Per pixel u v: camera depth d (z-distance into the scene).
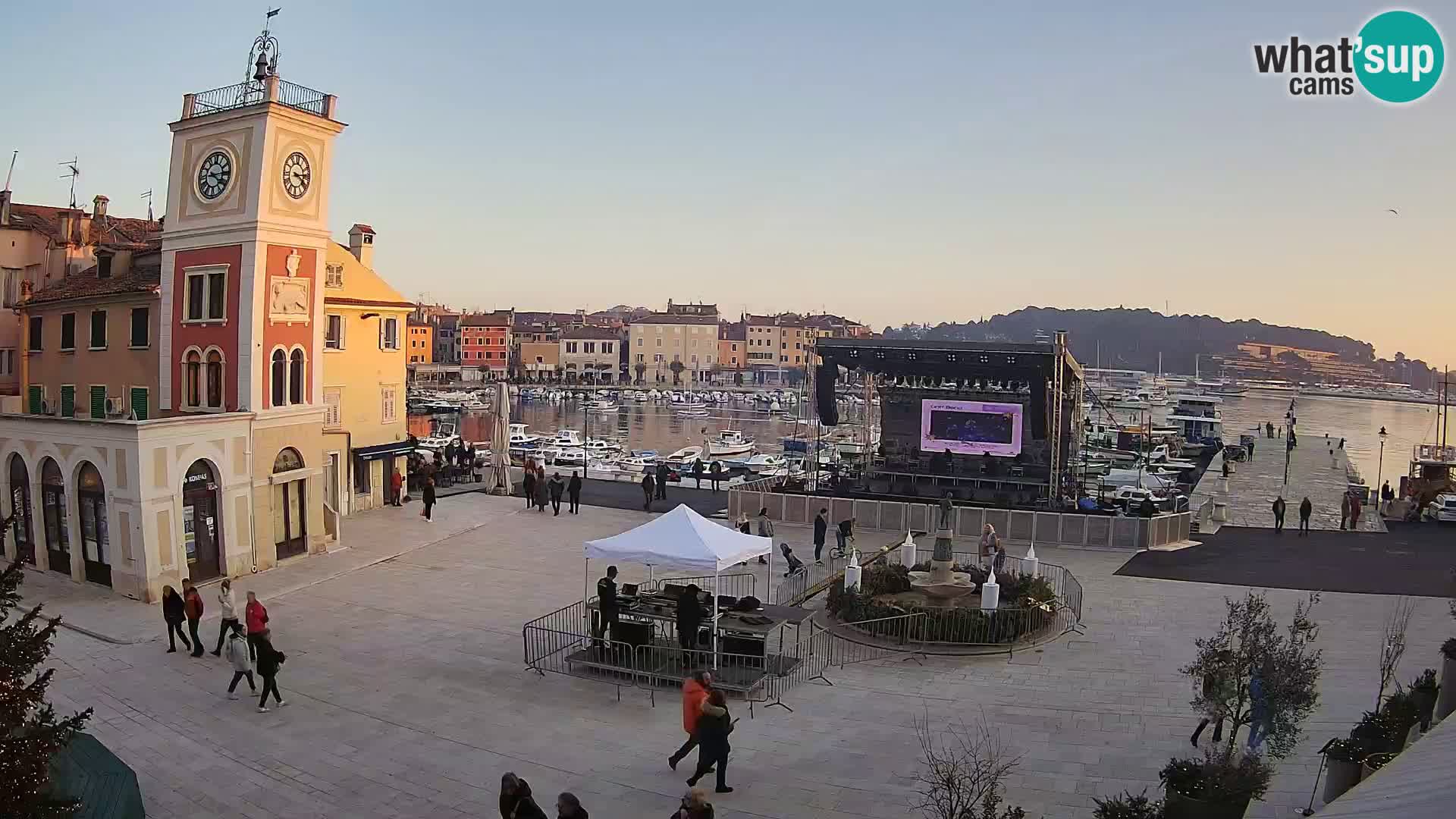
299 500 34.44
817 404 48.66
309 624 26.73
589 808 15.62
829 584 29.11
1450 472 50.75
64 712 20.09
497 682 22.06
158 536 28.58
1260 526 41.75
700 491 51.78
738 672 21.59
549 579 32.06
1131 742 18.03
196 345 33.69
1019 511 37.91
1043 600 25.92
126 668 22.92
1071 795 15.66
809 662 22.91
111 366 38.06
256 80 32.50
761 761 17.38
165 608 23.98
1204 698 16.08
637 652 22.44
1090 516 36.84
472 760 17.75
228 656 21.19
